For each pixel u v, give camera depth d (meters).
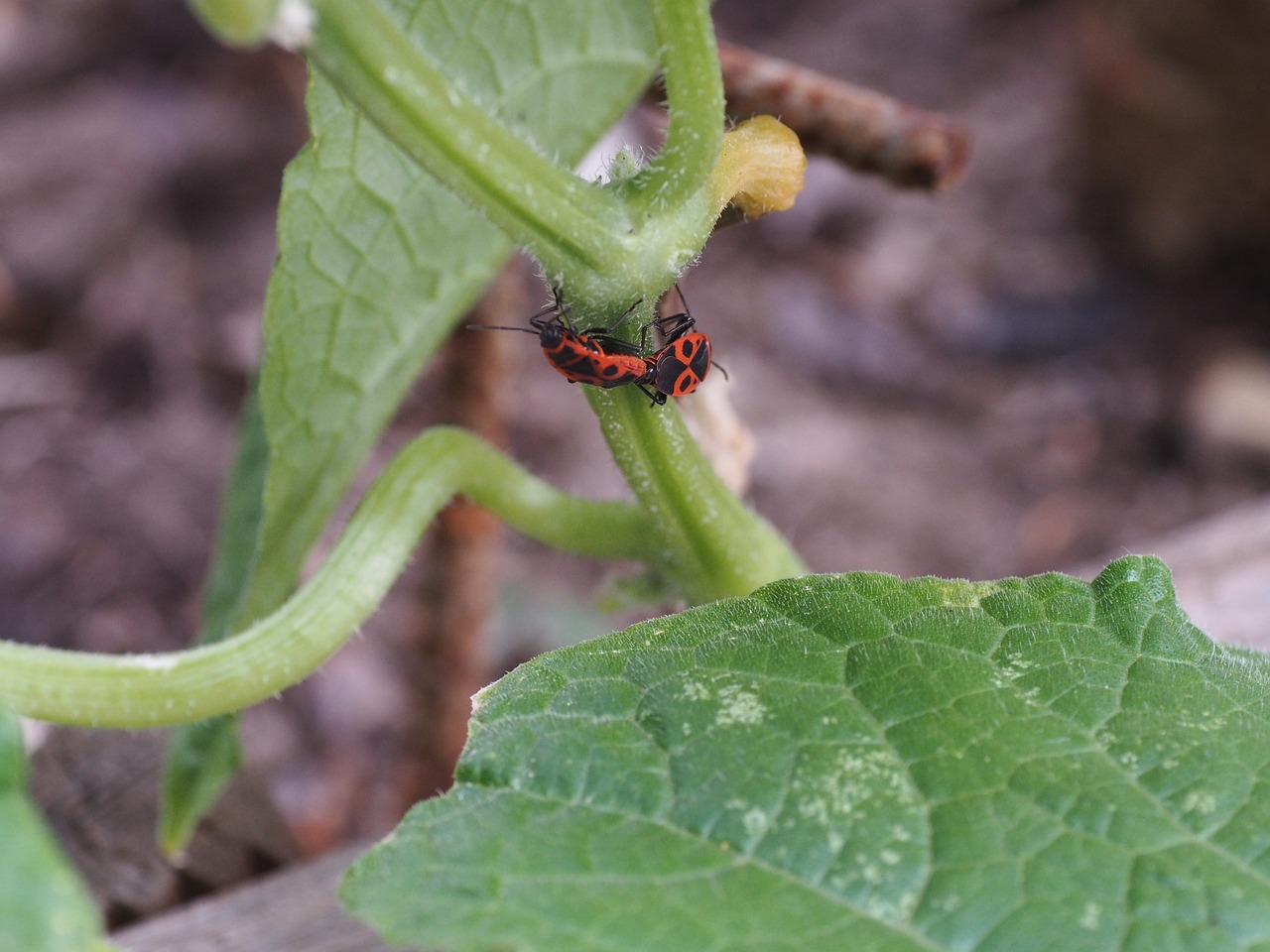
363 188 0.22
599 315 0.20
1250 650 0.21
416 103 0.19
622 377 0.21
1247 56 0.61
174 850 0.25
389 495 0.23
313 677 0.49
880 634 0.20
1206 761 0.19
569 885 0.18
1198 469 0.60
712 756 0.19
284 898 0.25
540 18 0.23
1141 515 0.58
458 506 0.32
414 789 0.36
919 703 0.20
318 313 0.22
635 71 0.25
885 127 0.26
